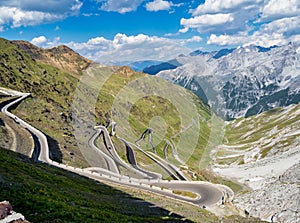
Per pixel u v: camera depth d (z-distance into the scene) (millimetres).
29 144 116250
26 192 43094
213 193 100688
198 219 69312
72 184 70875
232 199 103562
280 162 187750
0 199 36375
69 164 106812
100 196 68000
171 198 86125
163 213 66562
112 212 51719
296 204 84500
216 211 86688
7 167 59781
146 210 65500
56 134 148250
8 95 188250
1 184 43375
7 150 93938
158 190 89062
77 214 38344
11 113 155625
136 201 72438
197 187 101625
